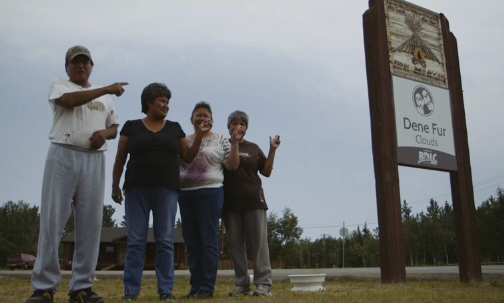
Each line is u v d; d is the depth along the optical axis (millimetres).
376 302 3986
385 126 6652
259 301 4105
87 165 3717
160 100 4219
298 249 62875
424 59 7426
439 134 7320
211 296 4555
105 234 39438
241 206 4930
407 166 6891
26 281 9859
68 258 35594
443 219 74750
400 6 7305
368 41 6996
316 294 4879
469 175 7594
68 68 3828
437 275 9570
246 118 5180
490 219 55438
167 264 4141
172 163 4211
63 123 3643
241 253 5004
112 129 3871
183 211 4727
